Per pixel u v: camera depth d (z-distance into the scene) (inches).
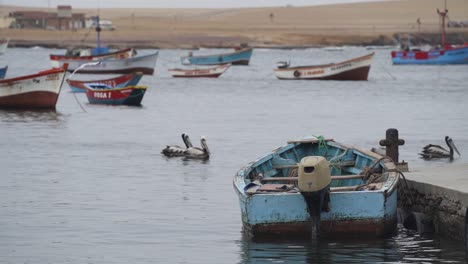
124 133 4603.8
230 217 2443.4
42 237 2218.3
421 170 2554.1
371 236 2107.5
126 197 2738.7
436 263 1952.5
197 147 3774.6
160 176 3144.7
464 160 3442.4
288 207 2096.5
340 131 4694.9
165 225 2345.0
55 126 4936.0
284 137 4411.9
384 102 6801.2
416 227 2237.9
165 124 5103.3
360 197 2090.3
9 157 3641.7
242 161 3533.5
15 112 5693.9
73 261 2003.0
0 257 2036.2
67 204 2625.5
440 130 4709.6
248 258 2005.4
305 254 2026.3
